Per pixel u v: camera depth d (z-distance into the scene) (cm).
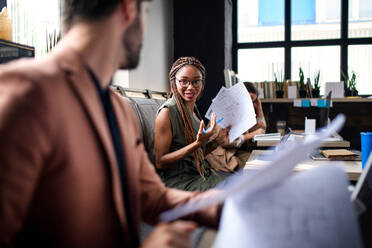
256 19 489
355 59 461
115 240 48
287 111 400
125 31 50
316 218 36
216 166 202
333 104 396
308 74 431
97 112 45
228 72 281
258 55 489
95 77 48
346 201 40
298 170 125
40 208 42
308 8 470
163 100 294
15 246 43
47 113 38
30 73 39
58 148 39
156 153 158
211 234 88
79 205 42
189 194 67
